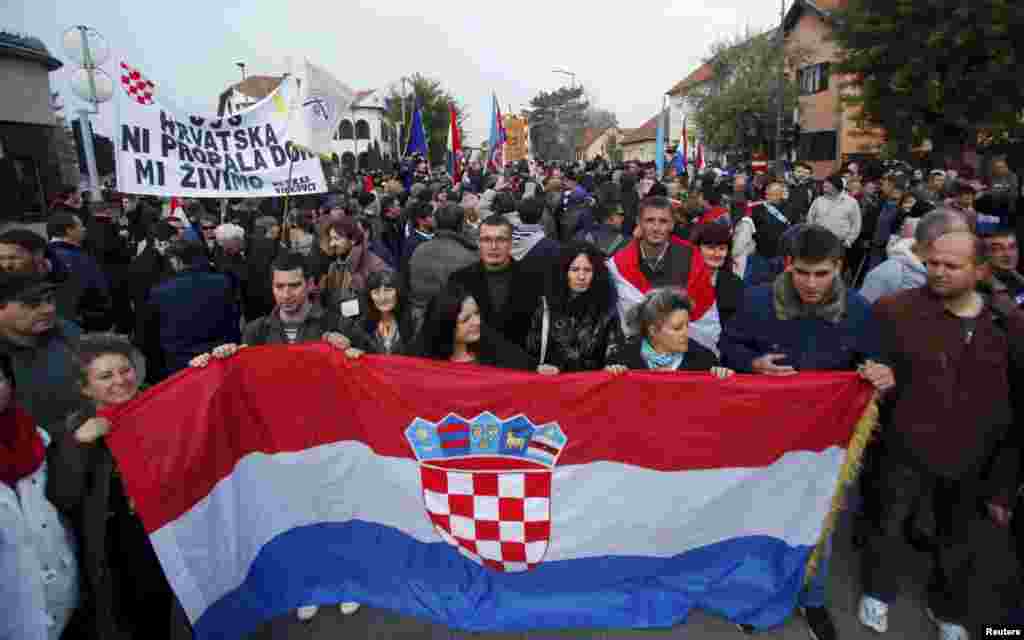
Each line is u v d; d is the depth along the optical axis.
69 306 4.92
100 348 2.56
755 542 3.19
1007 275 3.79
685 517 3.16
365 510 3.22
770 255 7.14
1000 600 3.01
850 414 3.01
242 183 5.90
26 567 2.28
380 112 64.56
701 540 3.19
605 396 3.06
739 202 9.21
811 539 3.13
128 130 5.23
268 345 3.40
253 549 3.11
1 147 17.33
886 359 3.03
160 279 6.10
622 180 9.28
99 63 8.30
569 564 3.20
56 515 2.42
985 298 2.93
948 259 2.72
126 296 7.13
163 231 6.47
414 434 3.12
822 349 3.07
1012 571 3.07
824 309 3.01
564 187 14.33
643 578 3.21
